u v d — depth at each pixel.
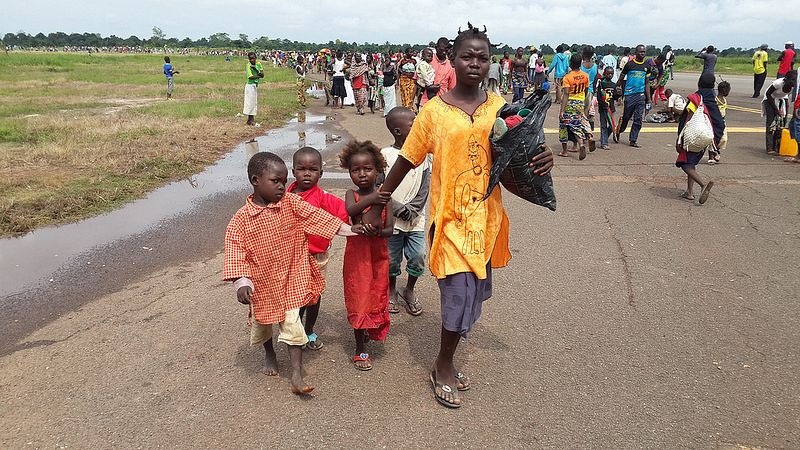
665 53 17.11
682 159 7.46
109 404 3.33
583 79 9.94
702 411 3.33
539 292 4.91
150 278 5.09
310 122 15.16
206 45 197.25
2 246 5.79
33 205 6.85
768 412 3.32
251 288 3.19
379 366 3.81
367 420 3.22
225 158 10.23
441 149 3.14
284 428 3.14
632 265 5.50
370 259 3.63
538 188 3.18
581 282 5.12
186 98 20.69
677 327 4.31
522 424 3.21
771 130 10.38
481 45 3.04
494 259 3.48
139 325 4.25
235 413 3.27
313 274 3.66
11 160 9.16
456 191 3.16
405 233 4.34
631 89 11.27
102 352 3.88
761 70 20.19
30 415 3.23
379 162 3.73
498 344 4.08
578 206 7.45
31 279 5.01
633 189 8.25
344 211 3.78
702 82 9.16
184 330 4.20
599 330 4.27
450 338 3.31
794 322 4.38
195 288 4.89
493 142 3.04
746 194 7.92
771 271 5.34
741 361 3.85
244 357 3.86
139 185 8.11
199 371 3.68
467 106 3.14
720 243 6.07
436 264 3.29
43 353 3.86
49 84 26.98
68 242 5.93
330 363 3.83
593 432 3.14
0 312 4.42
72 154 9.59
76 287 4.88
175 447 2.99
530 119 2.99
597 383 3.60
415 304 4.57
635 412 3.32
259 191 3.29
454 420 3.24
